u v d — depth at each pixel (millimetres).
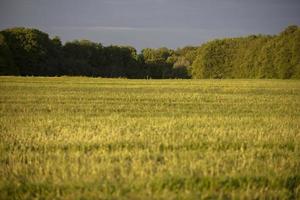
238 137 19125
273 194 11648
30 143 17688
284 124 24516
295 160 15102
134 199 11086
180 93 49062
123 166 13688
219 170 13414
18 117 26344
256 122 25141
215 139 18422
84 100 38844
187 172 13023
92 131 20188
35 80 73000
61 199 11172
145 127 22203
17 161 14805
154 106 34781
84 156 15023
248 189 11742
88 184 11945
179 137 19016
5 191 11750
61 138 18422
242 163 14164
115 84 66938
